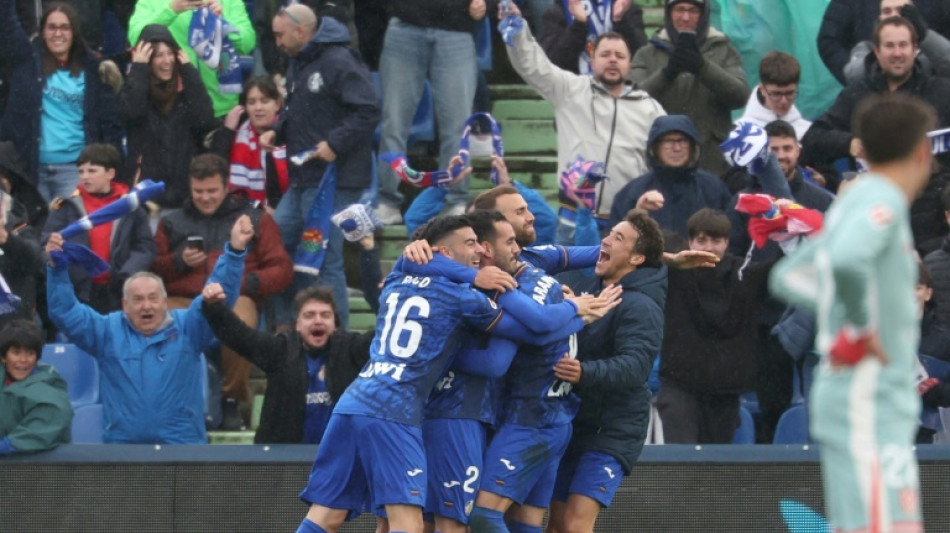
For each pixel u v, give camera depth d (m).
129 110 38.62
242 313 36.12
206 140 39.59
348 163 37.97
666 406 33.03
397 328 25.48
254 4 44.88
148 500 30.97
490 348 25.53
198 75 39.28
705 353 32.91
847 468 16.59
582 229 34.62
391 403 25.12
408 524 25.08
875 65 37.88
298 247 37.91
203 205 36.81
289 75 39.41
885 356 16.55
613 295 26.08
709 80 39.25
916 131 16.89
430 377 25.36
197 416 33.09
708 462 31.03
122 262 36.47
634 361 26.47
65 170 40.22
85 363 35.75
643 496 31.05
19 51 39.88
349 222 36.38
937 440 32.94
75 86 40.31
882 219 15.98
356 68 38.09
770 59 39.12
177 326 33.03
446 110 41.12
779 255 34.81
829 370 16.88
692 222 33.41
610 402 27.19
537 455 26.19
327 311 31.77
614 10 42.09
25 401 30.88
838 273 16.00
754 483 31.05
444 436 25.78
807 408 33.41
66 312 32.38
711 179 36.34
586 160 37.97
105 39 44.91
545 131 44.78
